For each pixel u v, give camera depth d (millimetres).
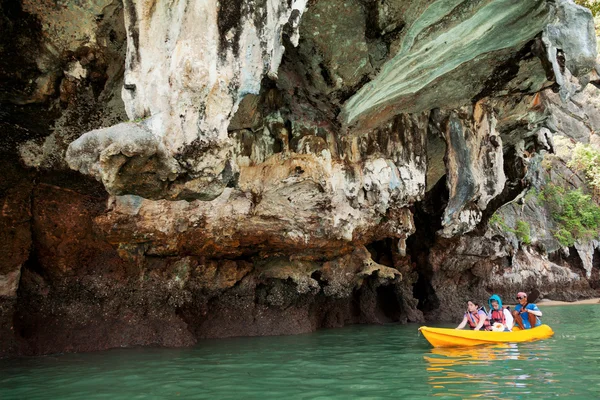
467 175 10828
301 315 10812
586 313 15469
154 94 5582
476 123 11039
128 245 8312
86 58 6945
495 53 8914
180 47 5445
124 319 8367
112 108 7668
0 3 6172
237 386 5020
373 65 7668
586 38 8898
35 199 7691
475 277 15164
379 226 10852
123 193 5793
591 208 26062
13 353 7125
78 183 7938
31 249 7734
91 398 4613
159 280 8711
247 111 8648
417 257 14367
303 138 9086
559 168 27109
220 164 5906
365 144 9969
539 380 5152
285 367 6090
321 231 9594
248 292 10141
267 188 8891
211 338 9477
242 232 9188
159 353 7348
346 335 9844
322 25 6996
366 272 11367
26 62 6688
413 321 13414
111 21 6719
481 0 7387
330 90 8008
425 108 10422
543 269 22172
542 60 9047
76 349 7707
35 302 7777
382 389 4828
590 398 4418
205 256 9375
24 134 7465
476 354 6895
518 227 21922
